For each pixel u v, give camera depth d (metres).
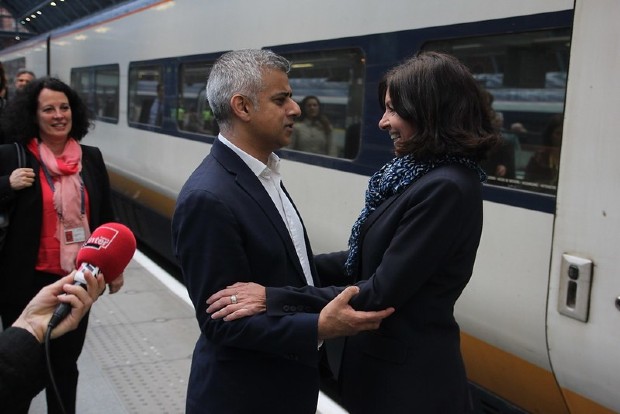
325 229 4.00
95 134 9.07
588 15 2.30
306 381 1.86
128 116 7.73
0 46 22.66
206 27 5.62
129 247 1.61
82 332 2.71
